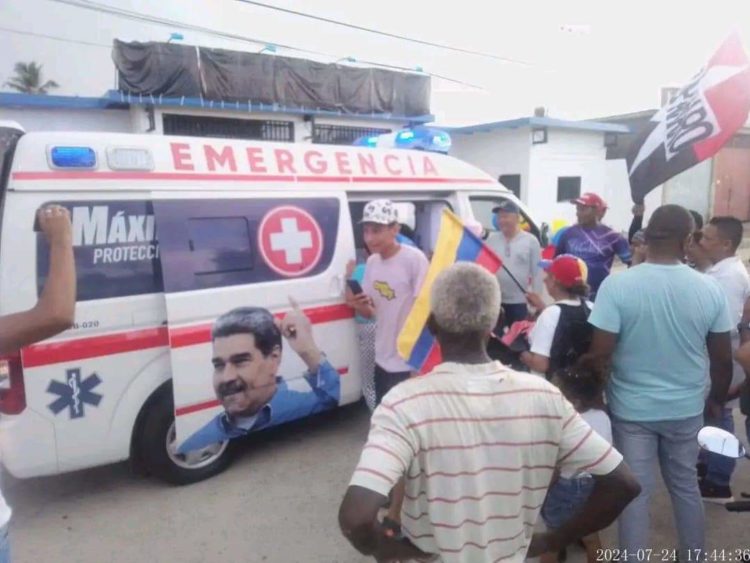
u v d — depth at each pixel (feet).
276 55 53.01
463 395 4.97
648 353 8.48
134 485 13.15
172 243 12.01
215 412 12.58
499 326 16.17
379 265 13.06
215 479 13.41
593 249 17.39
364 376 14.66
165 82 48.44
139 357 11.86
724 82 11.50
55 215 5.48
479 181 18.16
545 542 5.54
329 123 58.54
